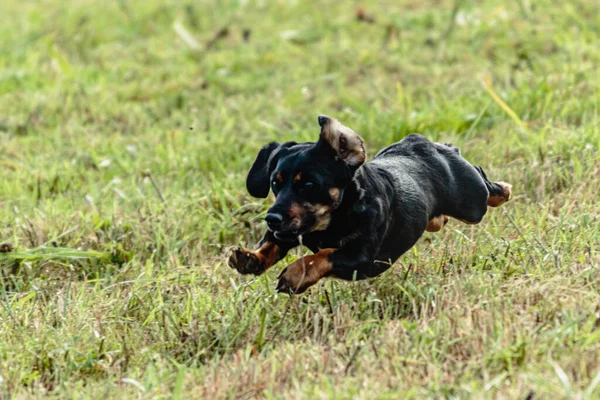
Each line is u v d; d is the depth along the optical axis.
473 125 13.21
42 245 11.05
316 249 8.73
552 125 13.59
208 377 7.86
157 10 22.84
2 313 9.43
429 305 8.76
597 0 19.78
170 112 16.89
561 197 11.23
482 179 9.90
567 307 8.19
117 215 11.91
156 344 8.70
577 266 9.14
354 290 9.27
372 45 19.23
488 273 9.31
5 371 8.20
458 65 17.47
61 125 16.33
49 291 10.16
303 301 9.19
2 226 11.79
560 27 18.23
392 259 9.04
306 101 16.70
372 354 7.82
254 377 7.75
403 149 9.57
